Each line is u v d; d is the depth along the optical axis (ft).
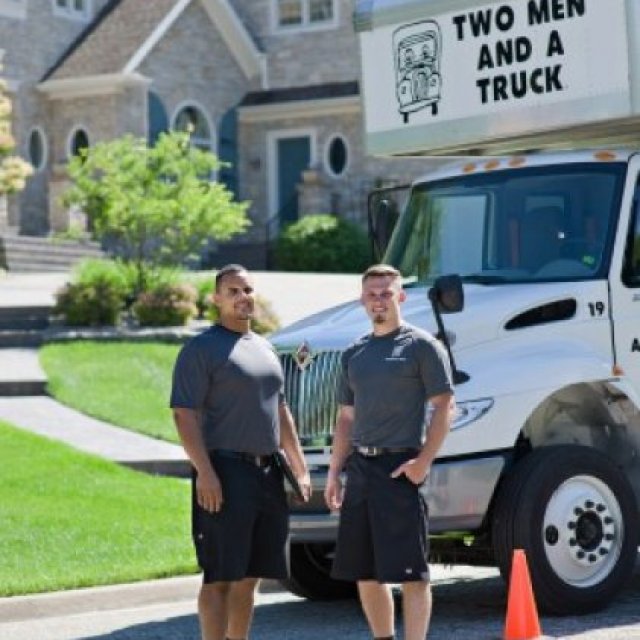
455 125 48.37
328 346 44.55
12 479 66.13
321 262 148.15
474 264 47.65
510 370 44.29
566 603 44.09
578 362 44.98
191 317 103.09
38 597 48.29
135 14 159.84
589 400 46.60
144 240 106.22
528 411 44.19
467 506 43.60
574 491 44.52
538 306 45.34
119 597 49.85
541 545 43.73
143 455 73.36
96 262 106.63
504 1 46.98
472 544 47.01
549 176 47.37
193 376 36.76
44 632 45.34
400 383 37.06
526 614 40.81
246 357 37.06
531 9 46.42
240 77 169.37
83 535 57.21
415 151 50.14
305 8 169.58
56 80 155.12
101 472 69.15
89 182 106.73
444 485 43.24
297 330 46.42
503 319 44.96
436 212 49.08
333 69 167.53
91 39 159.02
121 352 94.68
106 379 88.79
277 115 167.02
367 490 37.04
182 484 69.15
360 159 163.32
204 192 109.91
